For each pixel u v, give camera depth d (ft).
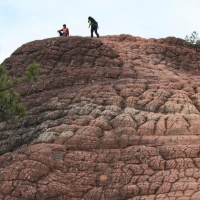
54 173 54.80
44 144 59.67
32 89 80.07
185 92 67.67
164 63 92.79
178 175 51.52
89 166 56.34
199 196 47.70
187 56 97.71
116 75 79.36
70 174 55.47
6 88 60.90
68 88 76.89
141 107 64.80
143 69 85.76
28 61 90.33
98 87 70.64
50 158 55.88
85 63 87.30
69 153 58.23
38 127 68.33
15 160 56.49
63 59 88.38
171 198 48.67
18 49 94.53
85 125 63.26
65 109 68.18
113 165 55.67
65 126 63.93
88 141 59.72
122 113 64.03
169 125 60.49
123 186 52.65
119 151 57.72
